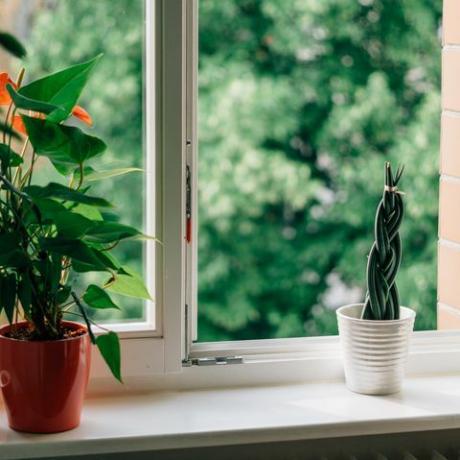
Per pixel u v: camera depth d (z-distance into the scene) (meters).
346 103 5.11
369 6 5.10
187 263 1.70
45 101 1.41
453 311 1.97
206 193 5.10
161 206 1.65
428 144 5.11
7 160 1.39
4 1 1.75
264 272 5.22
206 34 5.02
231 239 5.16
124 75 2.03
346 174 5.14
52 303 1.45
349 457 1.64
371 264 1.66
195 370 1.71
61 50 2.29
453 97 1.93
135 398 1.66
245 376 1.73
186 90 1.65
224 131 5.06
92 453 1.48
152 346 1.67
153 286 1.67
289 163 5.12
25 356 1.43
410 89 5.11
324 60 5.10
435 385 1.74
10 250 1.36
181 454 1.61
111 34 2.16
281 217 5.17
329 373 1.77
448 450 1.67
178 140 1.63
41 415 1.47
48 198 1.34
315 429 1.54
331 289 5.23
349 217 5.17
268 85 5.07
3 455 1.45
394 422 1.57
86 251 1.35
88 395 1.67
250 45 5.06
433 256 4.88
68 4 2.30
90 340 1.49
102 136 1.97
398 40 5.10
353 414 1.59
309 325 5.27
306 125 5.11
